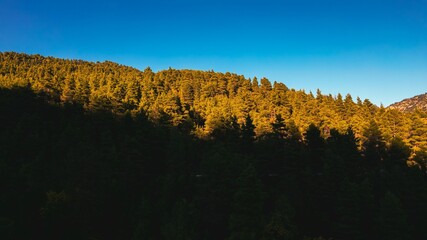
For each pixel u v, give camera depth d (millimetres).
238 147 60969
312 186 50031
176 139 58406
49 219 42969
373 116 95938
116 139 65812
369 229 43344
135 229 42219
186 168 55156
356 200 42719
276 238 37406
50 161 54531
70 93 90312
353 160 56781
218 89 128750
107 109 75938
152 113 76562
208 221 43375
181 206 41406
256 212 39594
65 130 61375
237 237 37844
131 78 132500
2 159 48969
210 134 68125
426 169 57875
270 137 63125
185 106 96000
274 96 111188
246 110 98188
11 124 69062
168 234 39188
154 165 59188
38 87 86625
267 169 57656
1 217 40281
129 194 49594
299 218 46125
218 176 45406
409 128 69375
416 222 43594
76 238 43375
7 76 113062
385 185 48938
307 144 66938
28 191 46188
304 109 98062
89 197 46094
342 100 113125
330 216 46250
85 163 47969
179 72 156000
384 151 64312
